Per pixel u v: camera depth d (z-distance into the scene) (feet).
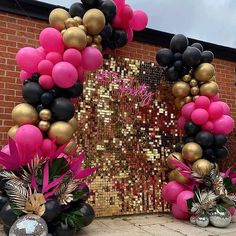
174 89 16.65
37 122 12.94
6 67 15.40
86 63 13.58
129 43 18.24
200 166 15.44
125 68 17.56
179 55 16.28
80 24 13.97
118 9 15.31
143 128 17.62
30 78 13.07
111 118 16.84
